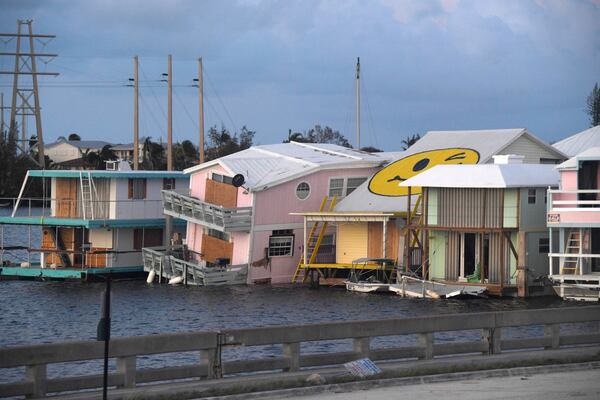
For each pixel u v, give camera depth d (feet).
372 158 235.81
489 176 191.52
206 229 226.58
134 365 81.41
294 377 84.33
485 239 193.98
